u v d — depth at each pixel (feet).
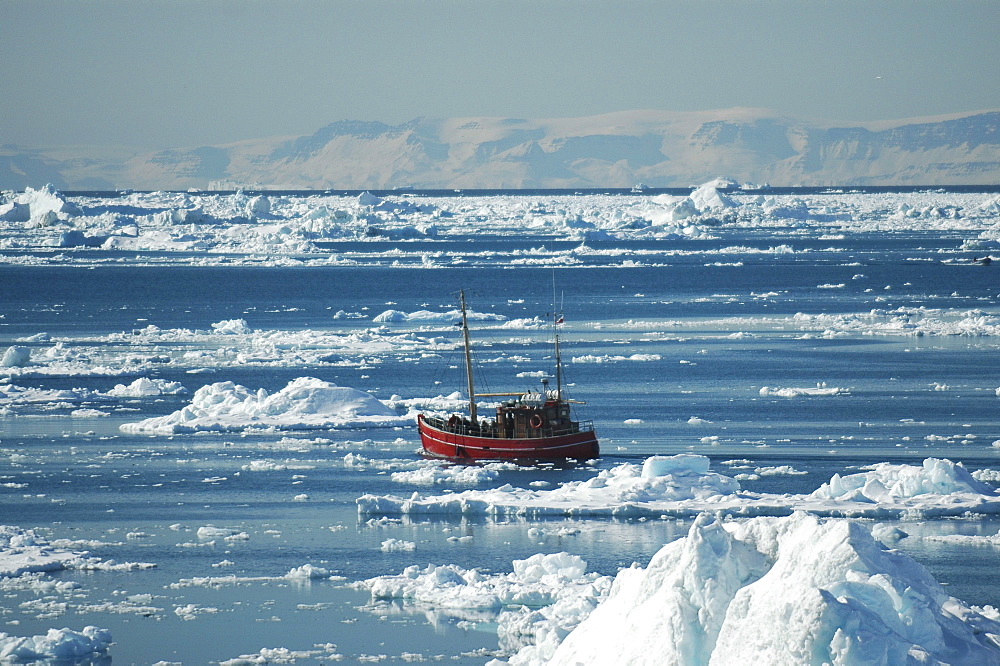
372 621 416.46
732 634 264.93
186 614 425.28
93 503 599.16
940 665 255.29
